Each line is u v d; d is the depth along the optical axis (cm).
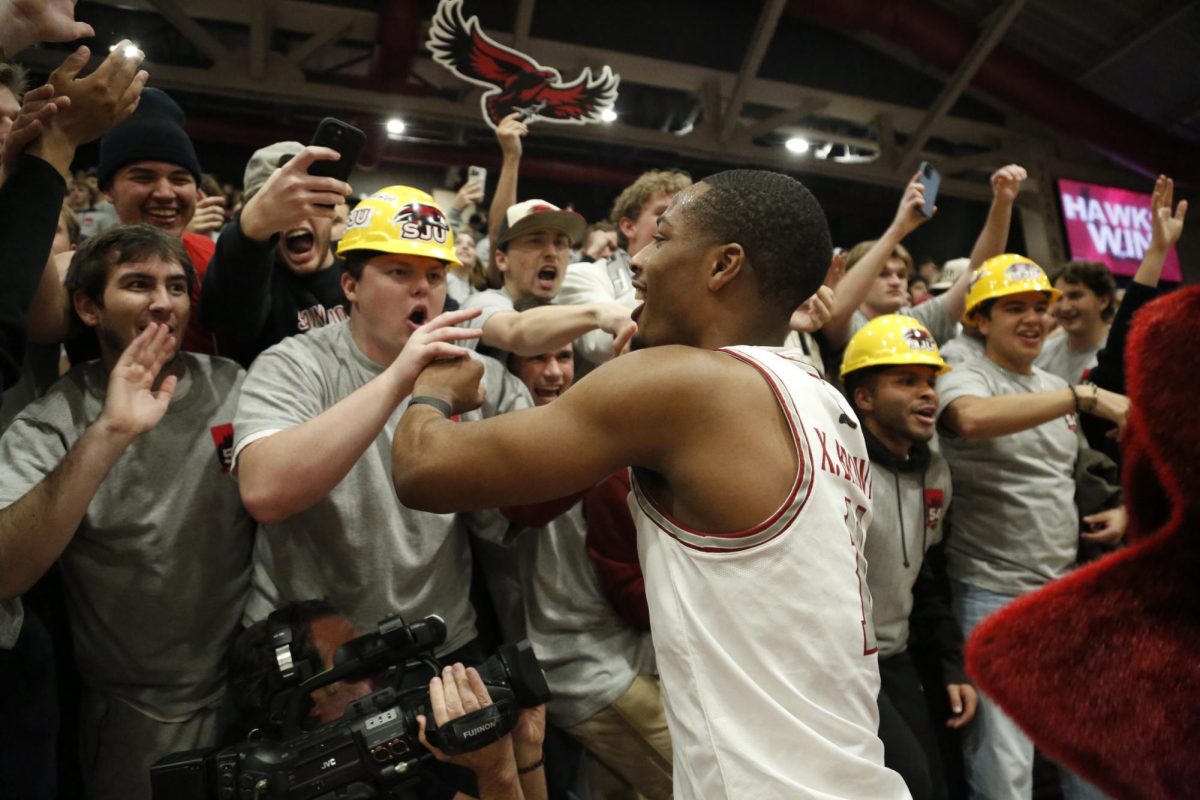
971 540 257
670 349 97
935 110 848
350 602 158
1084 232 909
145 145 197
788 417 94
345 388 162
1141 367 98
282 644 136
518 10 708
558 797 200
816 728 90
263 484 131
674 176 263
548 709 194
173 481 157
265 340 201
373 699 126
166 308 158
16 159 130
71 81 132
